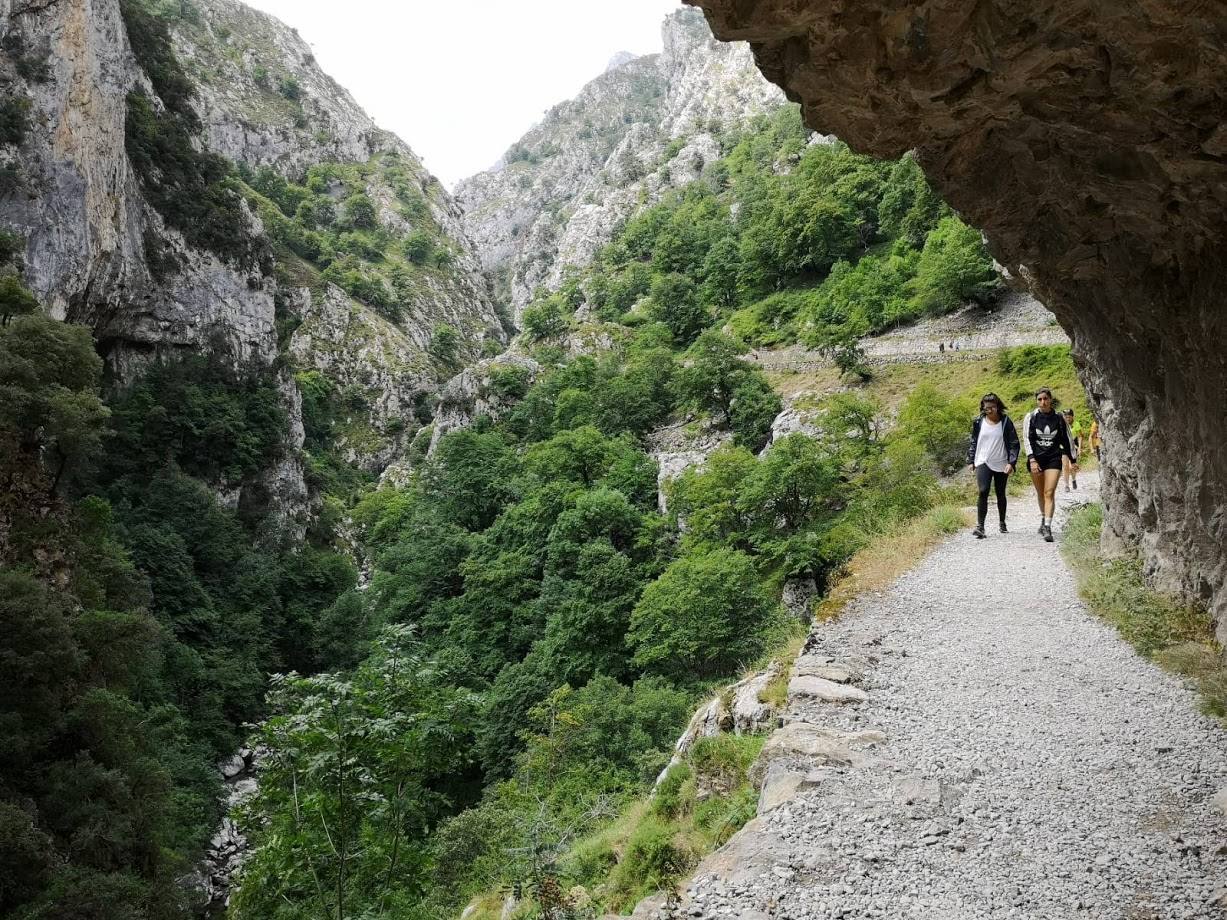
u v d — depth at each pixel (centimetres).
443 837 1916
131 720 3003
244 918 1059
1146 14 411
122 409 6109
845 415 4084
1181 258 682
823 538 3141
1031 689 752
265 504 7206
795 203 8406
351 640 5575
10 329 3609
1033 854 505
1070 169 632
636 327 10388
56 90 5250
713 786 810
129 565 3872
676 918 485
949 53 484
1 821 2128
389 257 16000
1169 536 892
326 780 962
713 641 2909
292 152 16850
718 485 4003
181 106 7944
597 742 2581
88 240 5388
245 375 7662
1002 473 1309
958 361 4828
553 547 4631
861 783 613
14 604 2600
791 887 496
